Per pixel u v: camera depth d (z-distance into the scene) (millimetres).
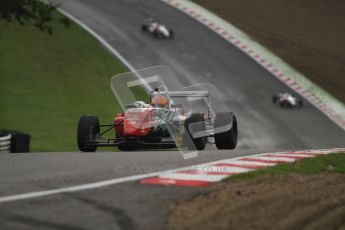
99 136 47656
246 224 18625
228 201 21656
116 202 21797
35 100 125875
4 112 117000
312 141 124500
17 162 35906
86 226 18781
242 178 26797
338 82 159375
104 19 189250
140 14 197750
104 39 174000
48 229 18562
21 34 159875
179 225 18484
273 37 184375
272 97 149500
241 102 146250
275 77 160875
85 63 152125
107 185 24984
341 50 178500
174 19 195500
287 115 140000
